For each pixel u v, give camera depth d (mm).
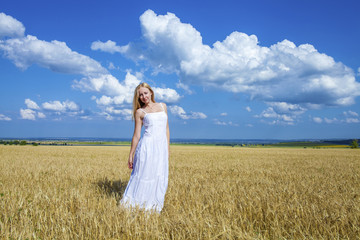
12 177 7863
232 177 8891
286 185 6711
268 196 4906
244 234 3037
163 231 3145
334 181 8125
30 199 4809
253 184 7031
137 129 4598
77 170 10148
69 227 3303
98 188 6059
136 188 4418
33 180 7266
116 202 4691
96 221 3332
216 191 5488
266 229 3365
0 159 16516
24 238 3064
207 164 14500
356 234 3199
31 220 3652
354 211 3994
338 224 3471
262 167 13078
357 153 34938
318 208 4195
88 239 3061
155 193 4422
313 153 33781
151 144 4473
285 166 13938
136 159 4500
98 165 13242
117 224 3291
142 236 3092
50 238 3072
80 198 4598
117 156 22156
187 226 3256
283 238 3078
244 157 22875
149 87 4578
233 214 3898
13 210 3914
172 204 4574
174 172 10125
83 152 28812
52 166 12000
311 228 3406
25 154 23109
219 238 3010
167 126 4859
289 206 4199
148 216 3676
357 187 6957
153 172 4430
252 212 3998
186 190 5770
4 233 3119
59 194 5109
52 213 3883
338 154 31250
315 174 10102
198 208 4117
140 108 4617
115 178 8070
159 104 4672
